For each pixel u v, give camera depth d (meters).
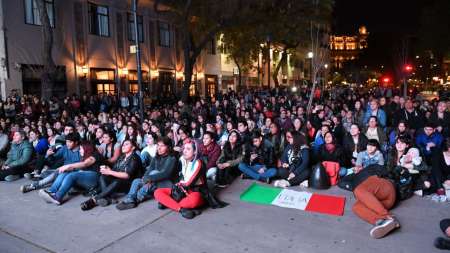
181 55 27.52
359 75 63.56
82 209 5.33
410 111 9.00
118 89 21.59
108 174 5.69
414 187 5.46
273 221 4.71
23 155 7.50
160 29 25.47
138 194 5.53
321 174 5.89
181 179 5.57
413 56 39.06
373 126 7.29
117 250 4.07
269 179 6.40
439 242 3.82
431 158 5.64
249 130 8.75
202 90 29.70
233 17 16.42
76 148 6.90
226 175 6.40
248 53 26.64
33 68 16.73
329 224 4.55
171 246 4.12
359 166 6.07
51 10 17.64
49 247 4.21
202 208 5.25
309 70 56.00
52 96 14.77
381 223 4.28
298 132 6.70
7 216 5.23
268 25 17.64
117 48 21.55
